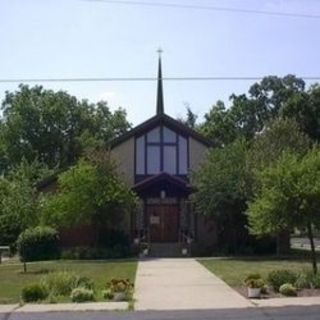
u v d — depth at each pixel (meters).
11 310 17.73
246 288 20.72
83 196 38.41
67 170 41.06
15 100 69.75
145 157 43.81
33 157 68.19
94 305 18.30
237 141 42.69
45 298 19.70
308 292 20.06
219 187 38.41
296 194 22.03
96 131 72.25
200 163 41.94
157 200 43.16
